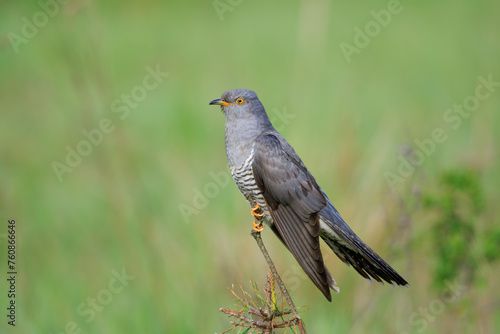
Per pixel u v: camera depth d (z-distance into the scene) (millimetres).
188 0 23109
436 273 9023
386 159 11586
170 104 16578
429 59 19766
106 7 22797
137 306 9477
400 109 15898
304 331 5492
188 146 14711
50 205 12312
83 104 13711
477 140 11898
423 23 22297
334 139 12039
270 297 5672
